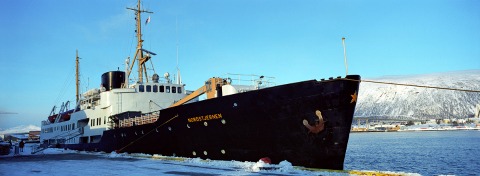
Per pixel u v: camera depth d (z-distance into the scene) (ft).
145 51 109.09
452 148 184.85
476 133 442.91
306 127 53.31
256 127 57.98
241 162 59.16
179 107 69.31
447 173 92.58
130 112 93.81
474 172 94.12
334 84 50.60
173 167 57.77
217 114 62.23
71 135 121.70
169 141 73.36
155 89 98.17
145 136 79.87
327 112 51.60
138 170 55.31
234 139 61.21
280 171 50.80
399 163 118.11
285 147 55.93
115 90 94.38
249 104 57.98
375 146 226.17
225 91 67.46
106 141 97.04
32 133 497.87
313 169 51.72
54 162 74.38
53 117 152.66
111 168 59.31
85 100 122.62
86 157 86.94
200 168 55.52
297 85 53.31
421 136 404.77
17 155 104.01
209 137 64.75
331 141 51.98
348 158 139.64
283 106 54.70
